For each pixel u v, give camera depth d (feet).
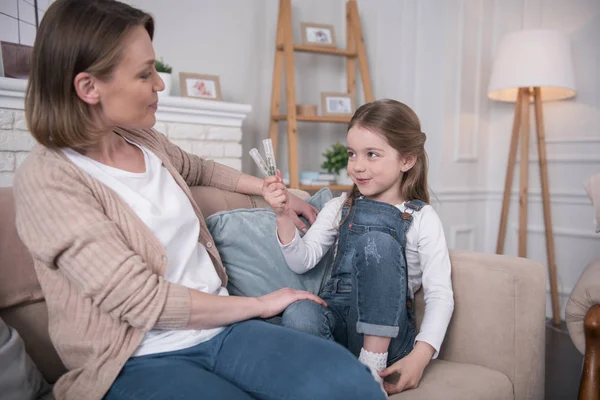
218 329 3.42
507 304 3.97
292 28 11.06
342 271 4.40
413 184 4.57
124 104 3.16
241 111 9.23
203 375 2.93
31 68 3.08
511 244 11.07
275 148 10.55
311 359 2.87
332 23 11.79
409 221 4.33
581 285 4.99
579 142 9.82
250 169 10.90
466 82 10.69
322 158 11.97
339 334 4.05
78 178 3.11
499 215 11.25
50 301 3.16
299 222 4.80
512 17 10.69
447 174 10.61
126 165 3.48
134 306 2.95
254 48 10.78
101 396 2.94
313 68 11.59
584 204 9.78
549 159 10.28
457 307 4.22
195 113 8.78
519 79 9.05
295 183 9.93
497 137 11.20
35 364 3.54
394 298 3.69
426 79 10.64
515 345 3.95
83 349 3.07
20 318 3.59
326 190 5.41
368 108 4.40
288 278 4.43
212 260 3.92
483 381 3.74
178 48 9.75
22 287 3.60
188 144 8.81
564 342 8.68
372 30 11.71
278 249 4.46
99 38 2.98
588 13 9.59
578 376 7.17
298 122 11.54
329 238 4.67
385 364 3.68
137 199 3.32
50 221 2.89
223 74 10.37
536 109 9.70
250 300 3.51
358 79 11.75
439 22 10.32
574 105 9.87
